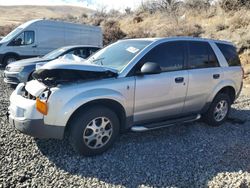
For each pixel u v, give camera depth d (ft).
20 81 32.50
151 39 18.31
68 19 135.95
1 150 15.72
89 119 15.05
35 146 16.37
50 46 54.75
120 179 13.55
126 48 18.21
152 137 18.39
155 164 14.98
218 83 20.43
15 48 51.44
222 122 21.34
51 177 13.46
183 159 15.61
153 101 17.16
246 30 56.75
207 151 16.70
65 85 14.80
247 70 41.39
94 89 15.12
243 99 29.43
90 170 14.19
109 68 16.24
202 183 13.39
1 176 13.30
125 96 16.01
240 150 16.90
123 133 18.10
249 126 21.39
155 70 15.99
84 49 39.29
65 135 16.44
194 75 18.84
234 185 13.24
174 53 18.25
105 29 86.33
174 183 13.37
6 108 23.52
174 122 18.37
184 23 75.41
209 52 20.34
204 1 83.61
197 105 19.56
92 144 15.46
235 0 69.26
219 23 65.36
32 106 14.55
